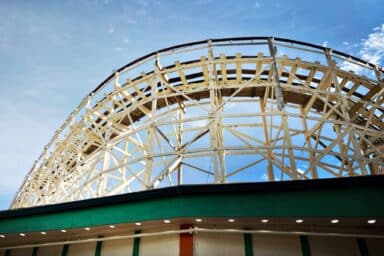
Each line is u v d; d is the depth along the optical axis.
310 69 17.20
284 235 10.45
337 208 8.91
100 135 18.19
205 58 17.72
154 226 10.92
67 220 11.12
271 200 9.40
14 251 13.38
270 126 17.97
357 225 10.12
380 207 8.70
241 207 9.47
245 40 16.66
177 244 10.64
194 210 9.66
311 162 15.19
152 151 14.88
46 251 12.73
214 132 14.48
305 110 18.69
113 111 18.78
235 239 10.51
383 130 18.95
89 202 10.93
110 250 11.63
